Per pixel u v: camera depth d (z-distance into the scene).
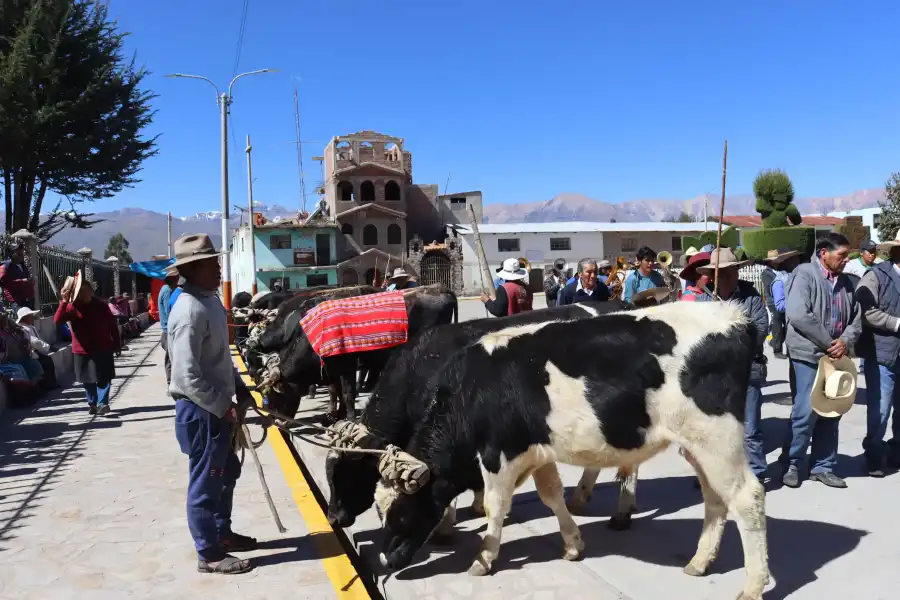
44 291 15.47
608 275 11.50
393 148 57.91
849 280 5.71
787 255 12.56
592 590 4.20
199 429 4.42
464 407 4.26
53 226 34.47
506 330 4.38
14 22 30.73
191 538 5.12
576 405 4.01
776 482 5.99
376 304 7.22
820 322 5.52
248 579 4.42
